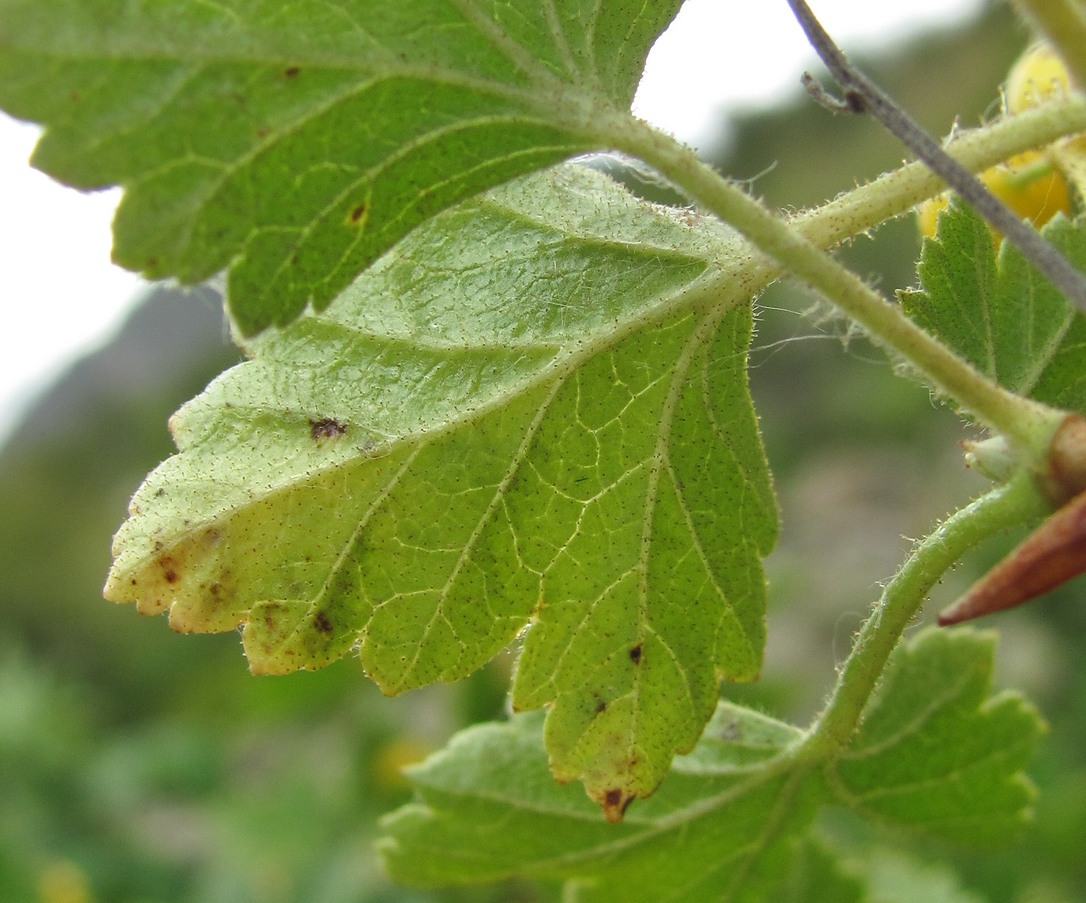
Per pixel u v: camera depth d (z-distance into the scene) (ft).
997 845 0.32
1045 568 0.20
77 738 0.99
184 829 0.92
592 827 0.31
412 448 0.25
